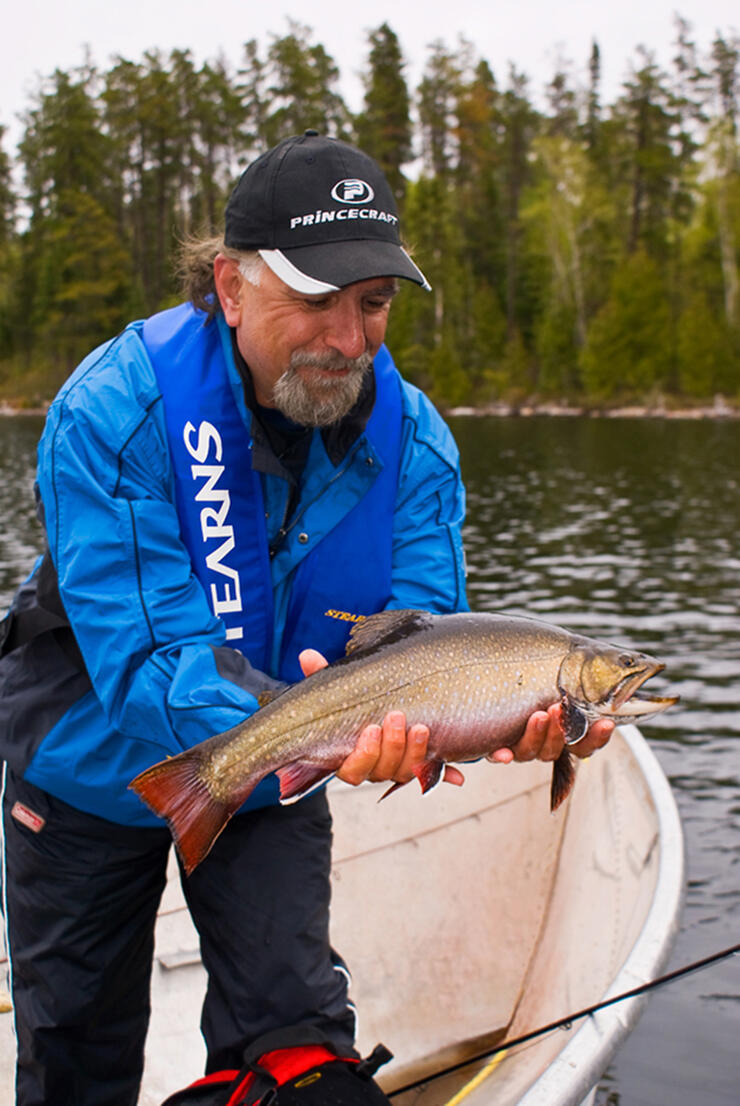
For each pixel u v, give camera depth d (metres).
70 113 72.12
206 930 2.38
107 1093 2.53
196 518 2.26
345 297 2.09
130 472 2.19
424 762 2.16
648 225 73.81
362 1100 2.09
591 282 71.56
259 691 2.13
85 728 2.27
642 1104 3.74
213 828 2.05
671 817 3.32
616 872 3.47
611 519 19.88
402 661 2.14
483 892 3.96
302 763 2.10
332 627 2.44
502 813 4.14
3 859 2.47
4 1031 3.16
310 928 2.31
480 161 77.69
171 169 74.12
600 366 65.44
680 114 75.25
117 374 2.22
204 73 74.31
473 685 2.16
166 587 2.15
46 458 2.20
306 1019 2.27
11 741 2.35
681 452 35.72
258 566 2.33
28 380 70.38
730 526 18.75
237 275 2.19
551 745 2.20
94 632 2.13
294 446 2.34
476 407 66.06
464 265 75.31
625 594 12.85
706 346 63.06
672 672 9.17
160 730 2.10
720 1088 3.81
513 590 13.20
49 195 76.25
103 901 2.40
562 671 2.19
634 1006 2.54
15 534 18.73
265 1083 2.10
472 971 3.77
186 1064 3.39
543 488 25.23
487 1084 2.79
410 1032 3.60
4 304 79.38
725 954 2.55
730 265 67.81
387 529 2.45
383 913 3.91
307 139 2.14
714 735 7.41
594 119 81.50
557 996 3.31
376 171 2.17
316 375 2.13
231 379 2.25
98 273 69.06
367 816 4.08
